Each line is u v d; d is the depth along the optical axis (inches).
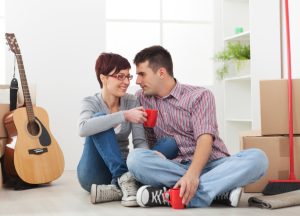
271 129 107.8
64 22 165.0
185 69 182.1
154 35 178.1
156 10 180.4
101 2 167.6
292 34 145.5
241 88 171.6
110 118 88.0
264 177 107.0
